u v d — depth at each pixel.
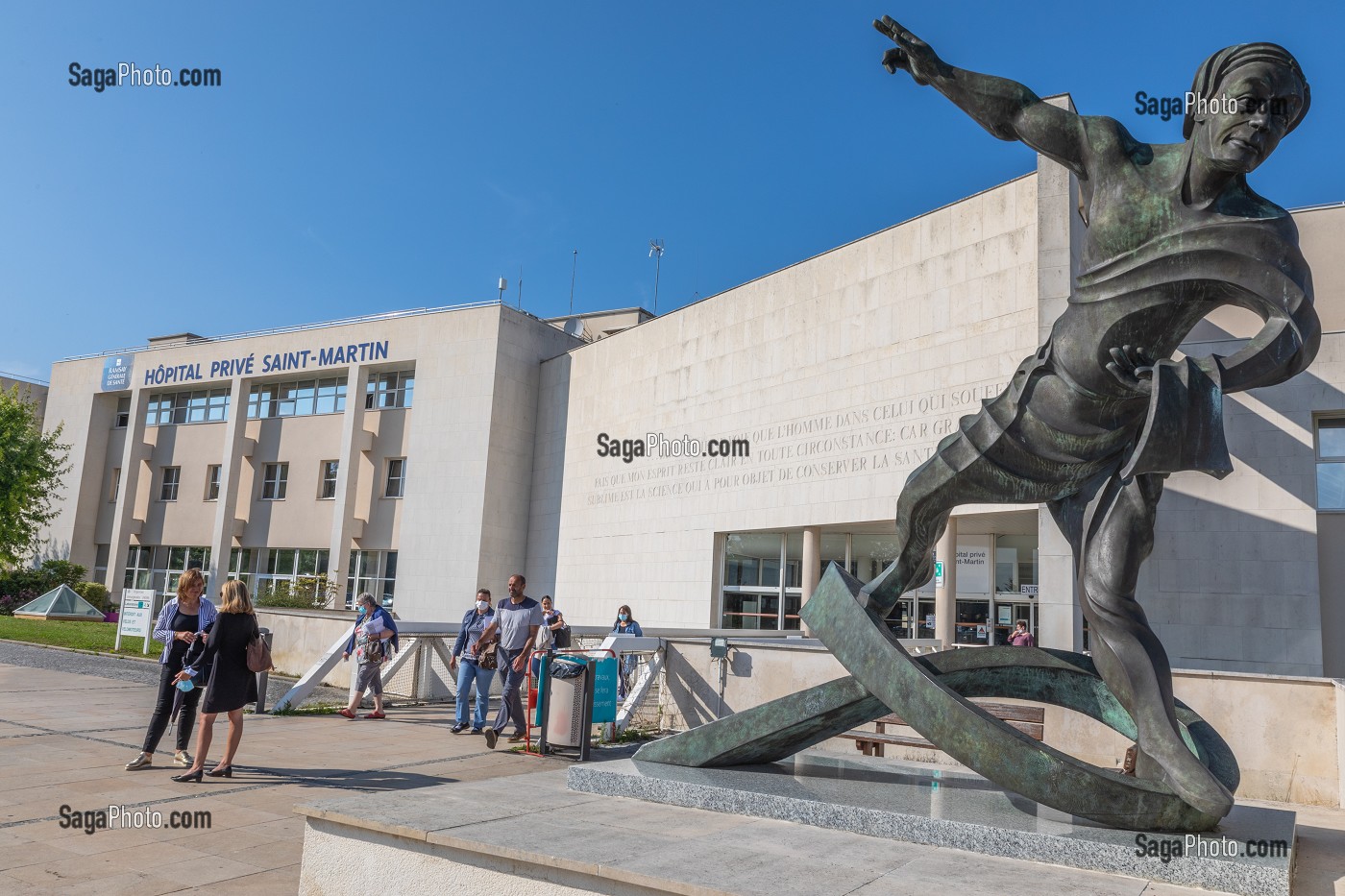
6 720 10.77
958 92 5.18
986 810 4.98
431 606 35.59
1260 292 4.55
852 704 5.64
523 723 11.04
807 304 24.91
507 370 36.50
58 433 42.06
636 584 30.22
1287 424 15.55
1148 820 4.59
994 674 5.87
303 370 40.19
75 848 5.88
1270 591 15.25
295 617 18.00
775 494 25.22
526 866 4.27
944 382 20.98
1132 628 5.07
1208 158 4.55
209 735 8.09
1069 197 18.06
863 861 4.30
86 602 33.22
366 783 8.20
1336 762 8.45
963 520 21.11
